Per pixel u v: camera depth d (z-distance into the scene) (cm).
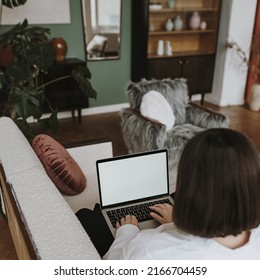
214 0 436
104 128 387
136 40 409
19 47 277
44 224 79
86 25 388
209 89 471
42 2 355
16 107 248
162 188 153
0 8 320
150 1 419
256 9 442
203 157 61
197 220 63
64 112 413
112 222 134
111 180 145
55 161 154
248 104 477
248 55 463
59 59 368
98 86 427
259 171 61
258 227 71
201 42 480
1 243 187
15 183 100
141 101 276
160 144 248
